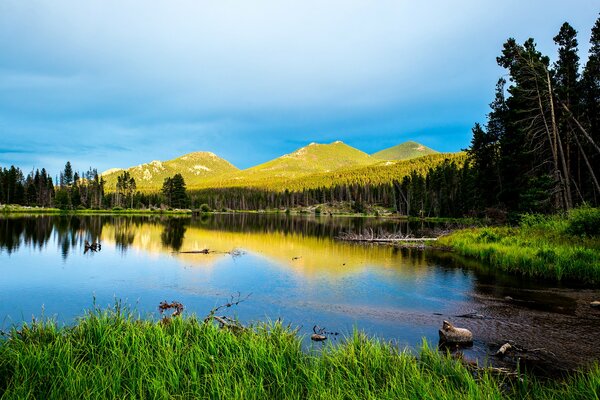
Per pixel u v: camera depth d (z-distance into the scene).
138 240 39.09
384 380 5.99
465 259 25.30
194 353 6.43
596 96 34.59
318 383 5.65
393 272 20.77
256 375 5.99
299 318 12.19
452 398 5.03
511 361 8.38
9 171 121.50
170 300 14.84
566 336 10.02
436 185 107.31
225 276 19.89
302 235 48.94
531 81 32.94
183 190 153.12
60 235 41.94
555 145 30.00
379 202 165.38
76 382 5.30
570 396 5.52
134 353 6.37
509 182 39.19
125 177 156.25
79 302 14.51
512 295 14.79
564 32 33.72
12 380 5.34
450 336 9.62
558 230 23.77
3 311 13.23
